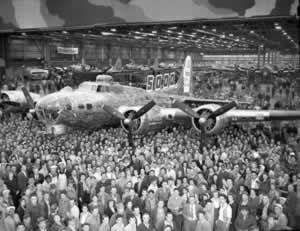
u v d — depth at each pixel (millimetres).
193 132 16984
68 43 38938
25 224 8391
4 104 21531
